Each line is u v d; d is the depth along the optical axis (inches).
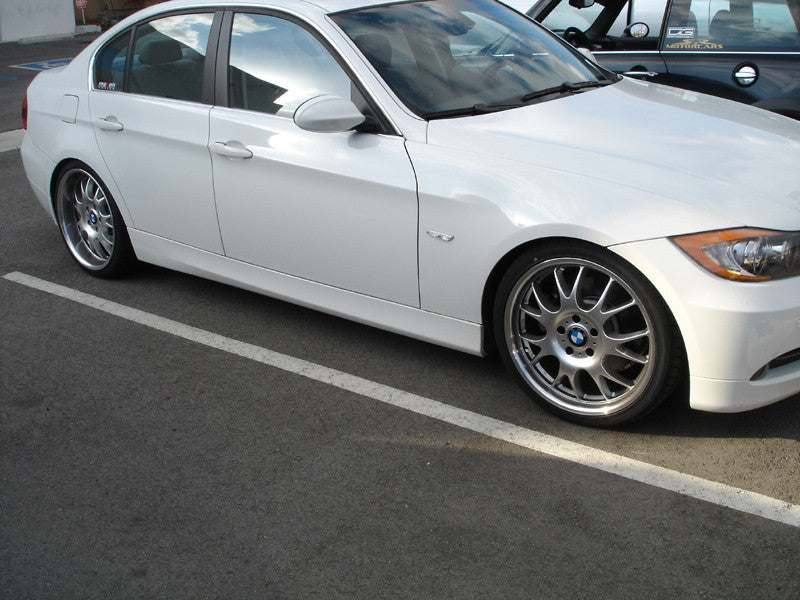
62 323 179.0
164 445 133.5
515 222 124.1
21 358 164.2
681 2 216.1
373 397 144.3
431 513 114.2
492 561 104.7
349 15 154.5
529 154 129.1
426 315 142.5
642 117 141.2
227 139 158.9
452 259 133.6
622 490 116.5
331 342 164.7
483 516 113.0
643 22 225.3
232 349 163.9
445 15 163.2
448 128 137.3
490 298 135.9
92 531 115.0
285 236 155.9
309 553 108.3
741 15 208.7
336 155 143.8
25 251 222.4
